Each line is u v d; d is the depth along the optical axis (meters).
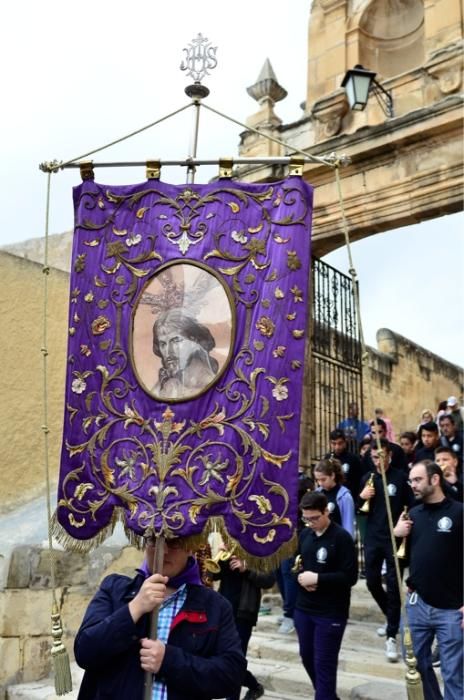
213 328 3.01
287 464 2.81
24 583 5.71
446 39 8.18
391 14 9.36
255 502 2.78
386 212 8.13
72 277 3.21
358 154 8.27
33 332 8.18
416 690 2.79
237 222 3.11
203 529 2.76
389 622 5.67
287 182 3.10
